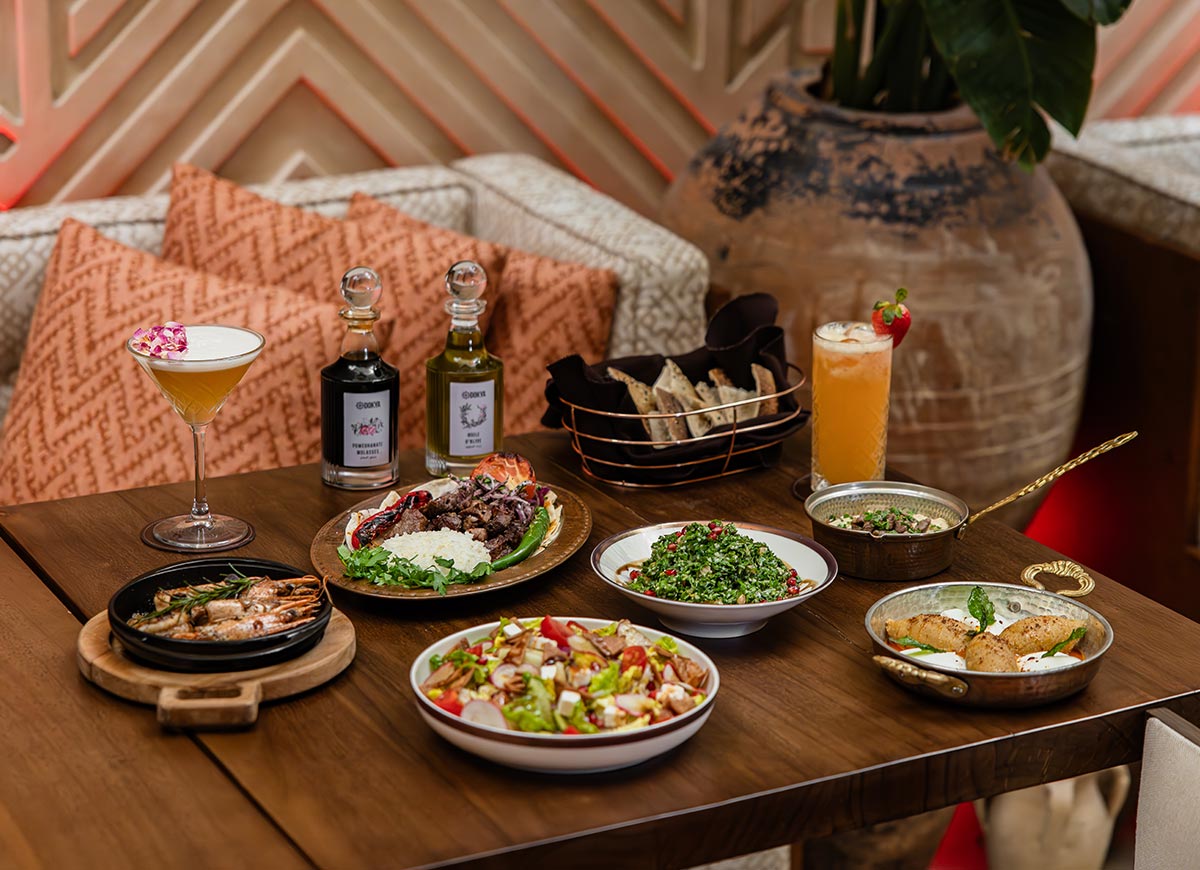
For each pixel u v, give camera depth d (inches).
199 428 55.8
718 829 39.4
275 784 39.7
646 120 111.2
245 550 54.9
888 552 52.5
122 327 79.4
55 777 40.0
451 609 50.6
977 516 53.8
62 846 37.0
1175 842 44.6
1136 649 48.9
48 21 91.4
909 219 92.0
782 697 45.1
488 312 88.0
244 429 78.0
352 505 59.6
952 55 88.5
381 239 87.7
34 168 93.9
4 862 36.3
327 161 103.7
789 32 114.0
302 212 89.4
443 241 88.3
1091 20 84.1
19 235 86.3
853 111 95.0
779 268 93.7
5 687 44.7
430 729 42.6
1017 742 43.2
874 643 46.8
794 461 65.6
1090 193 108.0
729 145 99.7
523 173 100.6
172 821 38.2
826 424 60.0
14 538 55.9
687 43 110.7
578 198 96.3
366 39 101.0
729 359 66.2
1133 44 128.3
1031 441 98.0
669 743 39.9
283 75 99.4
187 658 43.7
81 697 44.3
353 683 45.4
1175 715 45.0
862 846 80.7
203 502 57.3
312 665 44.5
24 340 87.7
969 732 43.3
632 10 107.9
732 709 44.3
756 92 114.0
